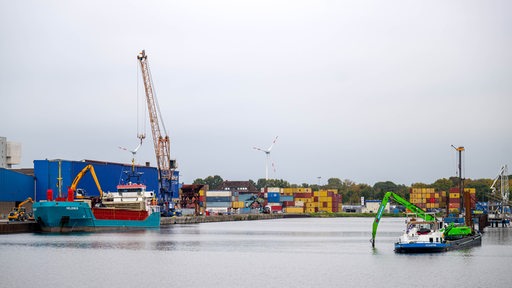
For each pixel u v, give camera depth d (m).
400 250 108.06
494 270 88.19
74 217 154.25
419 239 108.19
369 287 77.44
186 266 95.88
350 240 149.25
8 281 81.50
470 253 107.44
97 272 89.06
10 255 107.50
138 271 90.25
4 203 180.62
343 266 95.19
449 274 85.19
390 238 155.25
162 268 93.50
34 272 88.69
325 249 122.94
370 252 114.62
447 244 109.38
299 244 136.75
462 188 196.62
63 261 100.19
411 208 111.44
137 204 180.50
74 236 146.12
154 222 188.88
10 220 165.75
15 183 187.75
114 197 180.75
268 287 78.06
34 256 106.25
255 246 131.12
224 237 160.12
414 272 87.19
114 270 91.06
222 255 111.44
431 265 93.19
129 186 182.38
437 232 109.62
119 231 167.38
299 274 87.81
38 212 153.38
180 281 82.06
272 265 97.31
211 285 79.38
